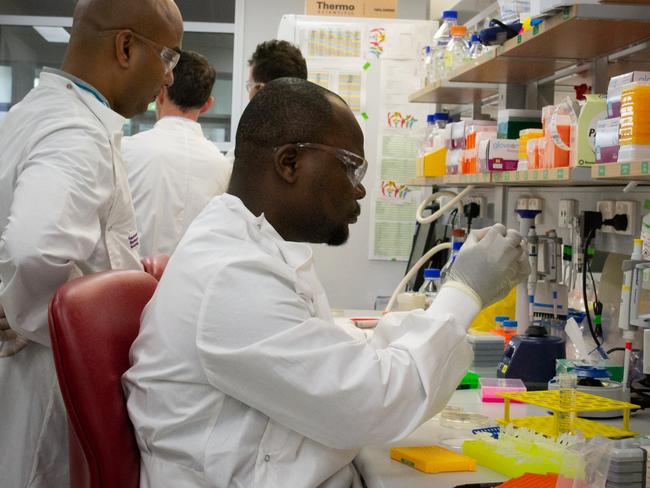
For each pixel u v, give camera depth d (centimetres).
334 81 406
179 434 121
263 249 127
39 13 583
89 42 181
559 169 189
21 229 152
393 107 406
